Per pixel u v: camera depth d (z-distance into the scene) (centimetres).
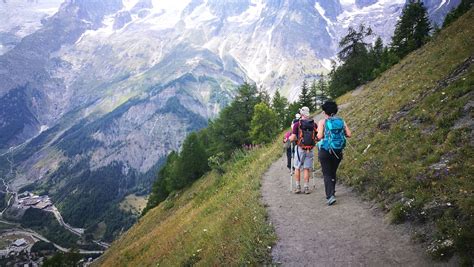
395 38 6844
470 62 1364
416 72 2214
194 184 6012
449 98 1166
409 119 1270
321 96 8212
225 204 1498
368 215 872
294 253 769
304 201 1095
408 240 703
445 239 629
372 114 1802
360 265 668
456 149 882
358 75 6644
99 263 4362
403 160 1015
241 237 927
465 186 727
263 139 4769
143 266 1623
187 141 6862
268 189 1356
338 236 800
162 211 4881
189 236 1412
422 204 761
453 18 5753
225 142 5944
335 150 958
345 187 1139
